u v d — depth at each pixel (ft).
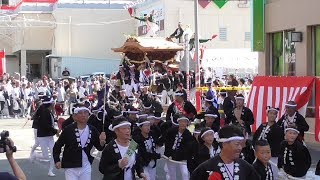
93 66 147.64
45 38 160.04
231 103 48.67
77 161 30.22
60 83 107.65
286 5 65.57
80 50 155.84
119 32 157.28
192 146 33.88
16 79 115.34
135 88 90.12
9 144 17.49
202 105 72.69
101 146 31.07
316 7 59.88
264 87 62.39
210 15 132.77
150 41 93.04
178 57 96.32
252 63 109.81
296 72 64.08
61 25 154.71
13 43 167.32
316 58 61.46
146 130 34.96
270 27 69.21
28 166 51.24
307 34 61.87
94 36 156.25
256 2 70.23
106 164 25.34
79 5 155.84
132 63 93.50
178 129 36.22
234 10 133.90
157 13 132.05
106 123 45.27
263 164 23.59
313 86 57.82
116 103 63.10
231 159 19.19
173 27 128.47
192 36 103.24
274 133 35.37
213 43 132.98
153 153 35.37
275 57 69.56
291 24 64.64
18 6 159.33
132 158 25.34
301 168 30.37
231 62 108.78
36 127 48.57
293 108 38.83
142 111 49.14
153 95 78.54
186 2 129.39
